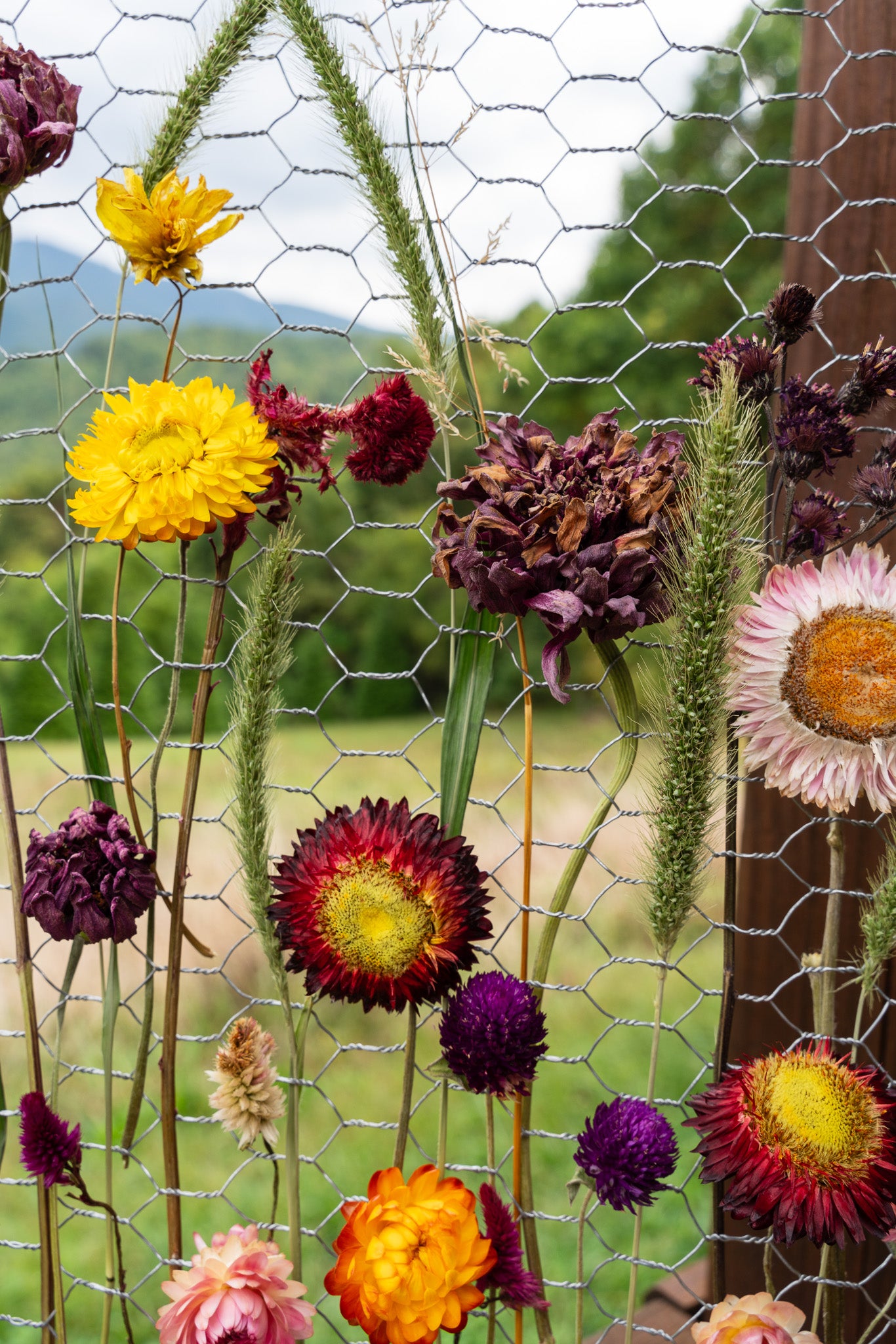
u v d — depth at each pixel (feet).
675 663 1.79
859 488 1.82
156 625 12.32
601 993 4.87
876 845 2.19
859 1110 1.77
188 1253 3.20
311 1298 2.99
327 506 15.99
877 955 1.85
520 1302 1.78
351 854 1.81
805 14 2.13
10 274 1.97
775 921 2.27
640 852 1.91
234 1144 3.78
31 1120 1.85
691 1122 1.82
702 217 15.74
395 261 1.88
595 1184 1.77
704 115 1.94
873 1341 2.16
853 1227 1.74
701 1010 4.62
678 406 15.49
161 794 7.36
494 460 1.83
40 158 1.90
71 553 1.94
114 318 1.91
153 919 1.93
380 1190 1.79
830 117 2.11
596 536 1.77
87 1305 3.06
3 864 3.63
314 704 16.53
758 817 2.27
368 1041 4.60
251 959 5.07
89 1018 4.59
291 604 1.89
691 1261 3.03
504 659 11.80
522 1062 1.75
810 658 1.79
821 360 2.14
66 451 1.96
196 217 1.86
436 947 1.79
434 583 16.49
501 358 1.85
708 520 1.75
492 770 8.68
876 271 2.10
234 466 1.79
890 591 1.79
